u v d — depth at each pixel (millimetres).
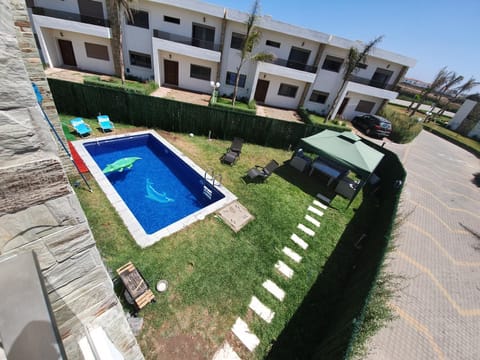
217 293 4488
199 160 9344
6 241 1095
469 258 6906
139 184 8172
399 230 7160
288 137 12117
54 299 1442
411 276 5762
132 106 10602
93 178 6652
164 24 15609
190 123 11297
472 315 5062
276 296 4703
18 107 878
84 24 14594
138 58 16938
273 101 19766
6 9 733
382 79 19219
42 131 980
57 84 9594
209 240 5602
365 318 3586
